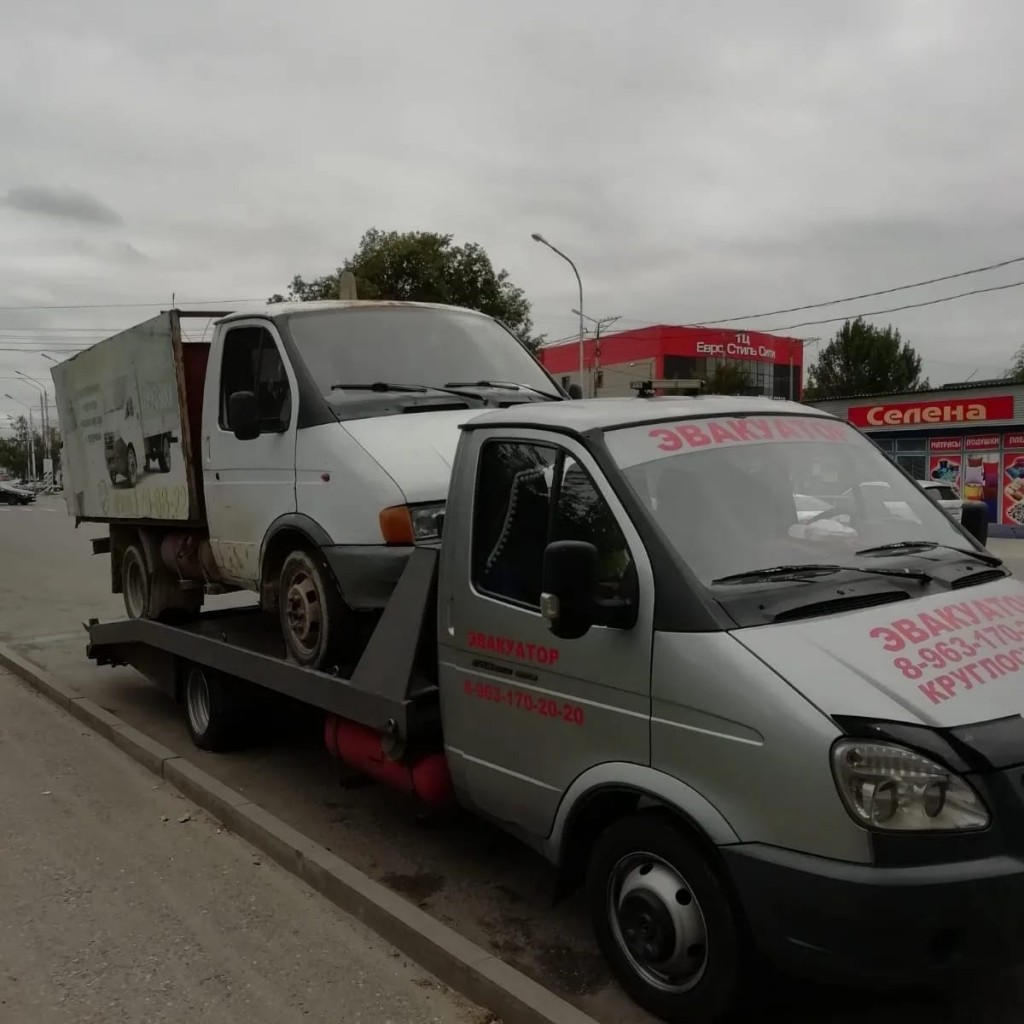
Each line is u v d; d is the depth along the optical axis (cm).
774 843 294
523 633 376
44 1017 355
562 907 433
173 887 463
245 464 585
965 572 371
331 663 526
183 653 665
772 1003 334
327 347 567
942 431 3014
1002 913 275
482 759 402
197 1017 354
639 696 330
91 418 841
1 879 473
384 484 482
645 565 334
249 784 604
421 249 2928
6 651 975
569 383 661
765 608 321
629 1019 339
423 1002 362
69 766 649
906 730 282
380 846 505
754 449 388
